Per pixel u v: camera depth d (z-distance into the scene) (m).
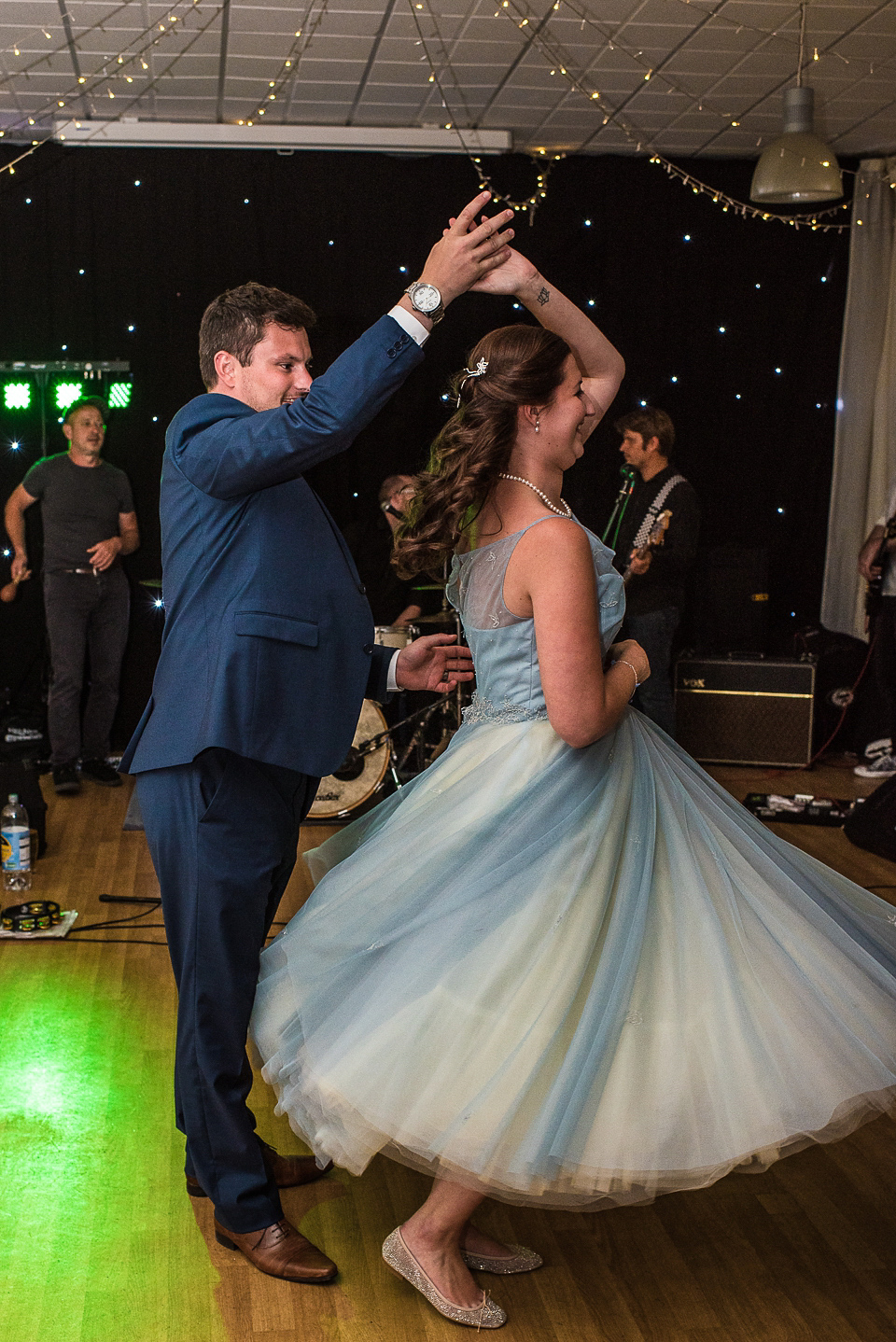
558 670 1.77
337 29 4.73
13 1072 2.82
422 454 6.23
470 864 1.88
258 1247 2.07
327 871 2.30
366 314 6.13
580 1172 1.66
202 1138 2.03
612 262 6.32
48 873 4.34
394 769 4.99
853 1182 2.42
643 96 5.51
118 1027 3.06
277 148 5.95
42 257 5.90
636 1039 1.71
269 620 1.93
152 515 6.09
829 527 6.57
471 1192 1.92
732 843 1.97
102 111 5.71
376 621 6.01
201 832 1.95
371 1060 1.72
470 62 5.10
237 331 2.05
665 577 5.30
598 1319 1.96
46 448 5.96
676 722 6.07
